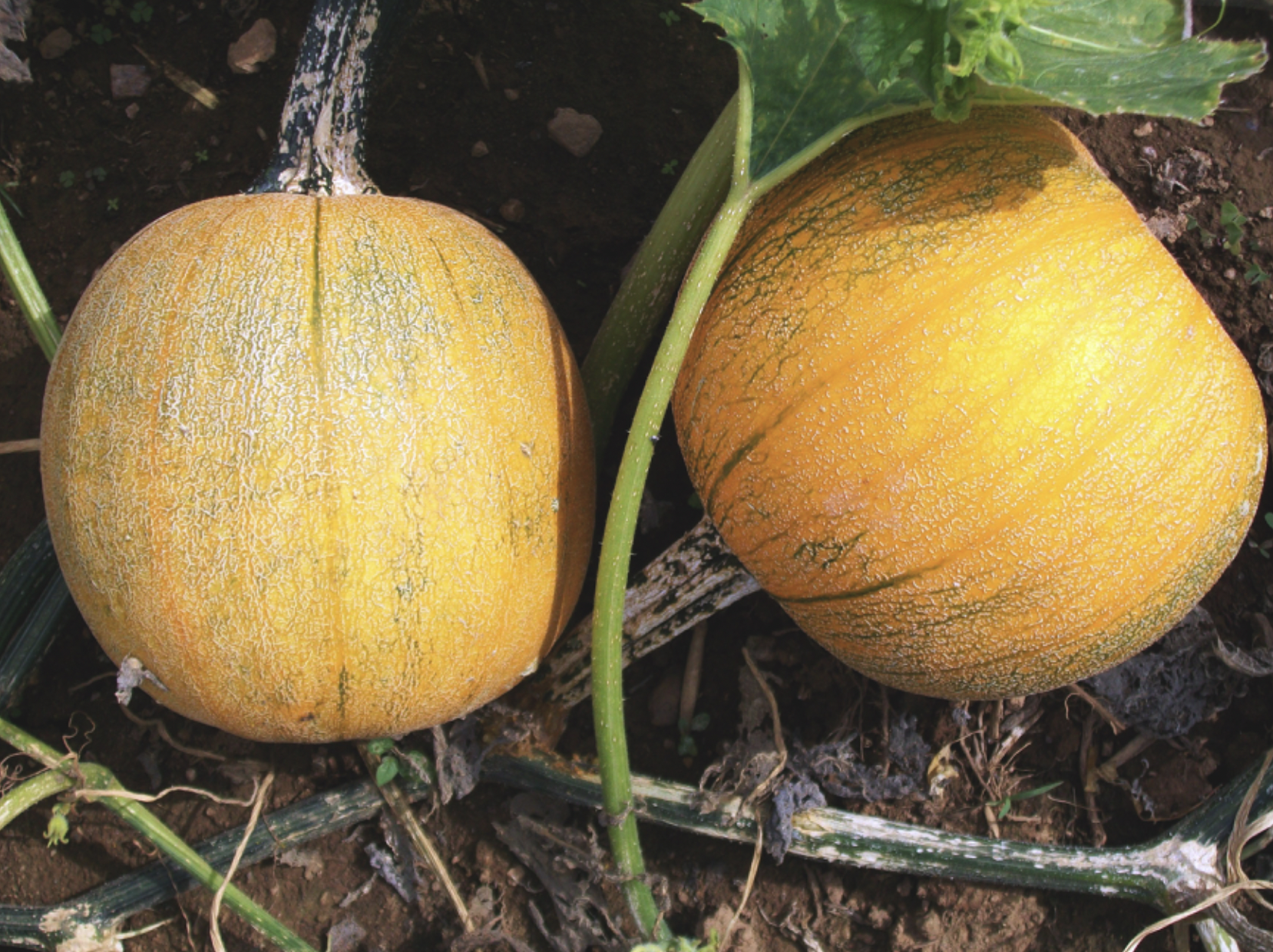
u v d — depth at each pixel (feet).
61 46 2.17
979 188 1.42
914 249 1.40
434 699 1.50
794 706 1.98
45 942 1.82
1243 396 1.44
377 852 1.90
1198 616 1.94
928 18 1.35
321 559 1.38
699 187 1.73
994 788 1.95
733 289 1.51
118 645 1.47
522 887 1.90
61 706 1.99
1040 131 1.50
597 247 2.15
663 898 1.91
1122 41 1.34
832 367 1.41
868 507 1.42
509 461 1.45
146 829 1.72
